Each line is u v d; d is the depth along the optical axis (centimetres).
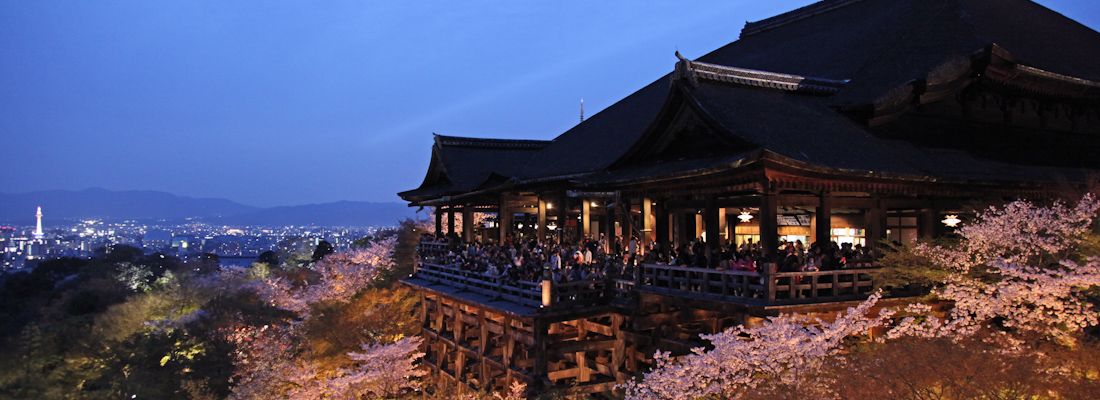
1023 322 1429
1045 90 2403
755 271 1738
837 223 2509
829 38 3256
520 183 3073
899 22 2902
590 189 2323
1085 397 1167
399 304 3556
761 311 1591
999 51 2212
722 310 1716
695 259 1936
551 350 2131
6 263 16862
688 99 2020
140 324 4562
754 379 1365
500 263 2559
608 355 2412
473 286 2633
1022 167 2231
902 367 1166
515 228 4316
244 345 3938
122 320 4556
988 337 1394
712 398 1436
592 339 2200
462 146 4319
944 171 1953
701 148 2053
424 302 3142
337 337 3334
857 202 2005
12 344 4388
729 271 1720
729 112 1995
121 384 3947
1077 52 2802
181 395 3756
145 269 7869
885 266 1770
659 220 2322
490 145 4375
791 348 1320
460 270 2727
